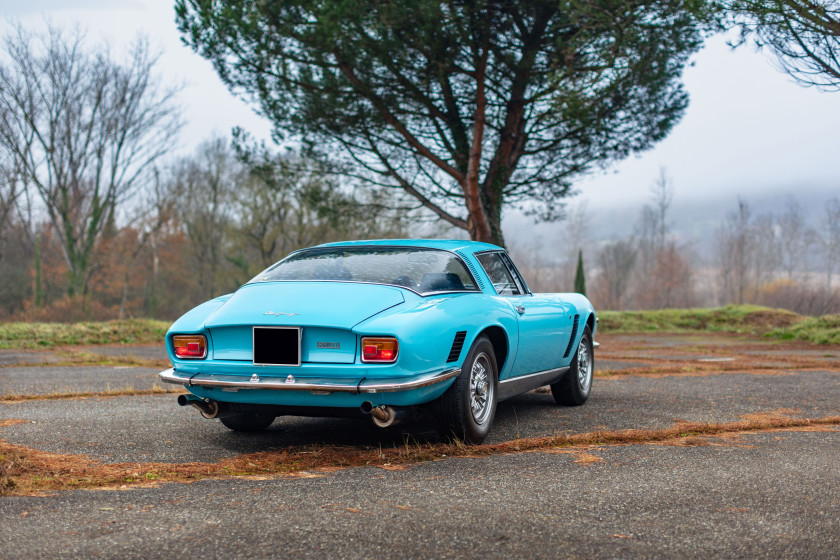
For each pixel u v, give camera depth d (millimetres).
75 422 5211
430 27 14203
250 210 44750
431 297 4414
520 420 5605
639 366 10727
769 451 4312
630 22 14055
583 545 2615
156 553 2490
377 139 18109
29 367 10188
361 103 17000
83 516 2900
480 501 3162
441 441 4555
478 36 15516
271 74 16250
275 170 19016
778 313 26328
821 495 3318
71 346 15008
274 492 3299
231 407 4406
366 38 14609
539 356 5602
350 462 4016
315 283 4477
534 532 2750
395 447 4465
